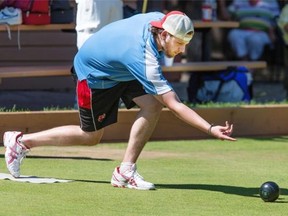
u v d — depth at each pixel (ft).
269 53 135.54
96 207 53.98
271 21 134.41
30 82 111.96
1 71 91.35
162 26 56.80
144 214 52.39
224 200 57.36
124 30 58.39
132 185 60.34
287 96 117.39
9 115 79.71
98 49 58.95
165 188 61.21
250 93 105.40
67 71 94.07
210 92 104.06
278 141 86.17
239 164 72.84
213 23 108.37
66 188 59.88
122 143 82.53
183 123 85.87
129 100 61.00
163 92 56.95
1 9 91.71
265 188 56.90
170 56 58.03
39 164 69.97
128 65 57.62
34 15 92.43
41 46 109.40
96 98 60.13
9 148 62.59
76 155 75.00
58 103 102.22
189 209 54.24
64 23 94.38
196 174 67.51
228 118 87.66
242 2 134.10
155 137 85.05
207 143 84.02
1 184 60.54
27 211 52.31
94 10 84.23
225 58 136.67
